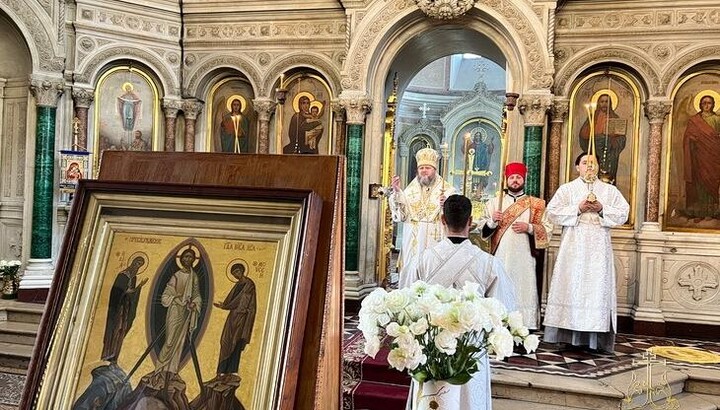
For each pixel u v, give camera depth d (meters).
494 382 5.06
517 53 7.95
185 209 1.47
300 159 1.45
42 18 8.12
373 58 8.37
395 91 8.62
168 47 9.16
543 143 7.88
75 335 1.42
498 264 3.47
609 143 7.94
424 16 8.31
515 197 6.45
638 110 7.84
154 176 1.53
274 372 1.25
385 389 5.18
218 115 9.48
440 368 1.98
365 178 8.56
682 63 7.52
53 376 1.39
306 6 8.77
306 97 9.09
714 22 7.39
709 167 7.57
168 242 1.48
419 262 3.56
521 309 6.22
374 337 1.94
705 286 7.38
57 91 8.29
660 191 7.71
